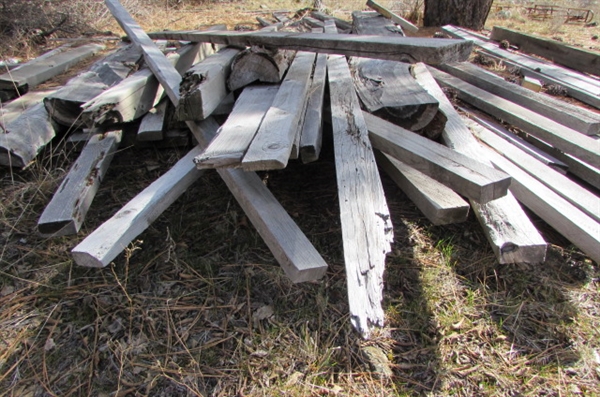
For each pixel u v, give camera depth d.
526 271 2.29
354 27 5.41
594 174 2.67
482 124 3.30
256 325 2.05
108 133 2.95
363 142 2.28
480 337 2.00
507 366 1.88
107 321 2.08
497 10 9.23
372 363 1.89
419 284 2.23
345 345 1.96
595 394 1.78
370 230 1.78
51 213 2.21
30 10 6.16
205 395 1.80
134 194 2.85
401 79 3.00
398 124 2.69
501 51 5.36
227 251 2.42
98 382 1.85
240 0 9.56
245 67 2.80
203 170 2.62
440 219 2.14
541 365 1.88
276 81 2.81
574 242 2.21
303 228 2.54
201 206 2.72
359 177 2.04
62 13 6.55
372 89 2.90
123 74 3.63
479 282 2.24
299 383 1.82
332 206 2.70
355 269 1.64
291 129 2.04
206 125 2.78
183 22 7.56
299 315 2.09
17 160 2.81
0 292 2.23
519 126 3.14
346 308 2.12
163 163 3.13
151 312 2.12
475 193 1.88
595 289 2.20
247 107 2.47
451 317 2.07
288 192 2.81
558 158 2.92
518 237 2.03
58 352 1.96
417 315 2.08
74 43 5.89
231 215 2.64
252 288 2.22
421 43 2.37
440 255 2.39
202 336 2.01
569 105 3.17
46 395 1.80
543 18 8.41
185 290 2.22
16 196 2.81
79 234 2.54
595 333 2.00
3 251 2.45
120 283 2.13
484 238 2.46
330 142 3.21
